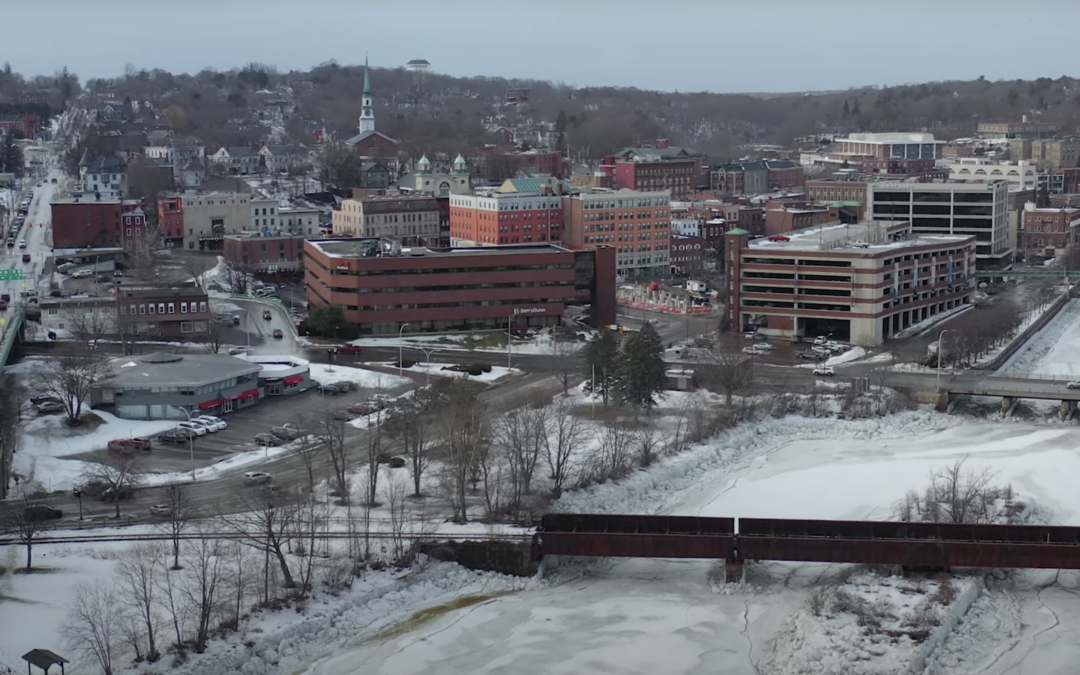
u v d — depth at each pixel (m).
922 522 178.00
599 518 178.62
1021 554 167.75
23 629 146.00
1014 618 161.12
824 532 175.25
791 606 165.50
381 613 161.88
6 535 174.00
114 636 145.88
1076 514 197.12
